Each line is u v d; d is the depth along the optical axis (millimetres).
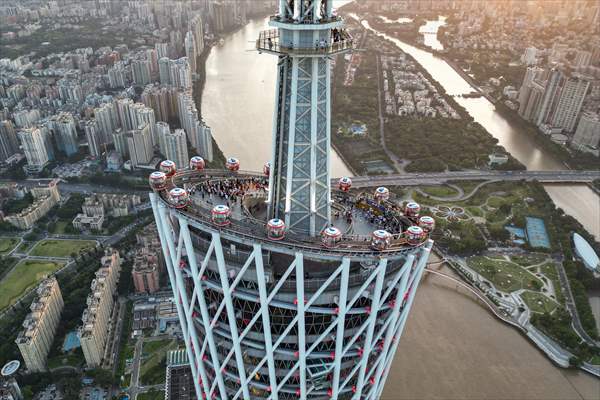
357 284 91250
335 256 83750
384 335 101812
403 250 87750
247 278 90750
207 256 88938
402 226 103250
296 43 84688
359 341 99188
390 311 97312
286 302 89625
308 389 99000
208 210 93000
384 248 86312
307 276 90938
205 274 95938
